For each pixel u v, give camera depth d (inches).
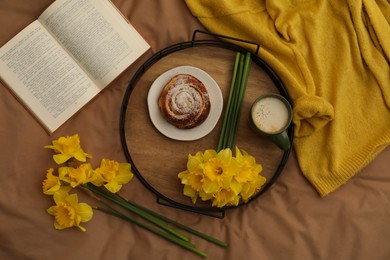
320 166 41.4
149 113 39.8
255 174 37.6
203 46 41.0
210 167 37.0
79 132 41.4
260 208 41.9
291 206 41.9
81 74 41.1
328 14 41.9
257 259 40.9
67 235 40.3
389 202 42.1
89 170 38.4
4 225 40.0
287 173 42.0
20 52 40.6
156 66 40.6
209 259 41.1
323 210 41.8
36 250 40.2
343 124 41.9
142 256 40.6
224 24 42.2
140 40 41.6
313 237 41.4
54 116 40.8
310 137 41.6
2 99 40.9
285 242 41.3
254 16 42.1
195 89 39.1
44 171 40.8
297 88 40.5
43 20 40.7
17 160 40.6
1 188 40.3
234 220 41.6
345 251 41.7
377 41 41.7
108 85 41.6
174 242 40.8
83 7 41.0
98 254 40.4
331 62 42.0
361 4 40.8
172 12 42.6
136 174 40.0
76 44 41.0
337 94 41.1
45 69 40.8
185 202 40.1
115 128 41.8
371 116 42.1
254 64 41.3
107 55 41.2
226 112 39.9
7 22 41.4
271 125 37.7
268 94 37.9
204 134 40.0
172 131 40.0
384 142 41.2
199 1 42.1
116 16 41.4
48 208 40.4
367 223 41.8
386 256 42.1
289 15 41.8
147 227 40.6
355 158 41.4
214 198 38.5
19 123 40.9
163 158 40.1
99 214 40.9
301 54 41.5
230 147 39.7
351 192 42.3
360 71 42.1
